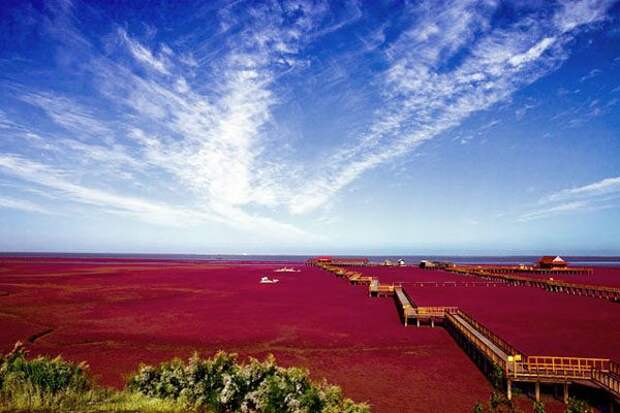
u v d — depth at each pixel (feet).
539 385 55.16
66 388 31.22
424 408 51.39
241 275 283.79
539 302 150.51
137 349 80.84
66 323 106.42
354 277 224.94
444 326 103.14
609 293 157.99
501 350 64.28
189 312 125.08
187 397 33.35
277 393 31.86
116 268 347.36
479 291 189.88
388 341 87.66
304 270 353.92
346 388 58.80
